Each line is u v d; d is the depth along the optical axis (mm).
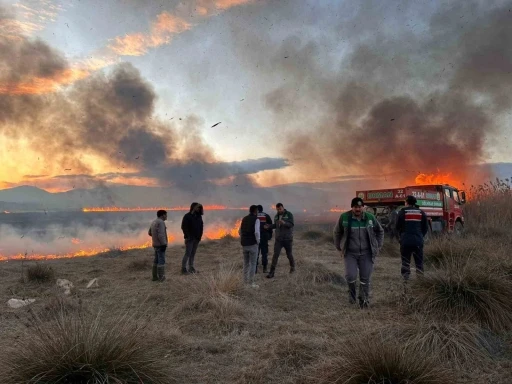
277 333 5227
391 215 15320
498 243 10578
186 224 10344
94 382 3408
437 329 4578
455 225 17344
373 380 3463
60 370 3480
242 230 8688
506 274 6328
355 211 6738
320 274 8672
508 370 3961
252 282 8570
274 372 4062
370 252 6707
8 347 4281
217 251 15422
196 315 6008
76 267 11992
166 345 4703
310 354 4359
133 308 6668
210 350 4727
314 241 16938
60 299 6648
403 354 3676
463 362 4094
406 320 5238
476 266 6062
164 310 6551
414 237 7707
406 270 7840
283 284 8297
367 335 4477
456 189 17953
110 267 11953
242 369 4125
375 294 7355
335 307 6582
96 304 6988
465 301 5281
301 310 6441
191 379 3961
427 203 15914
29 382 3355
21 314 6391
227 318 5695
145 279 9664
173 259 13609
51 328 4121
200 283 7242
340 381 3586
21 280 9328
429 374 3465
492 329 4934
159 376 3730
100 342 3707
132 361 3666
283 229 9516
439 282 5758
